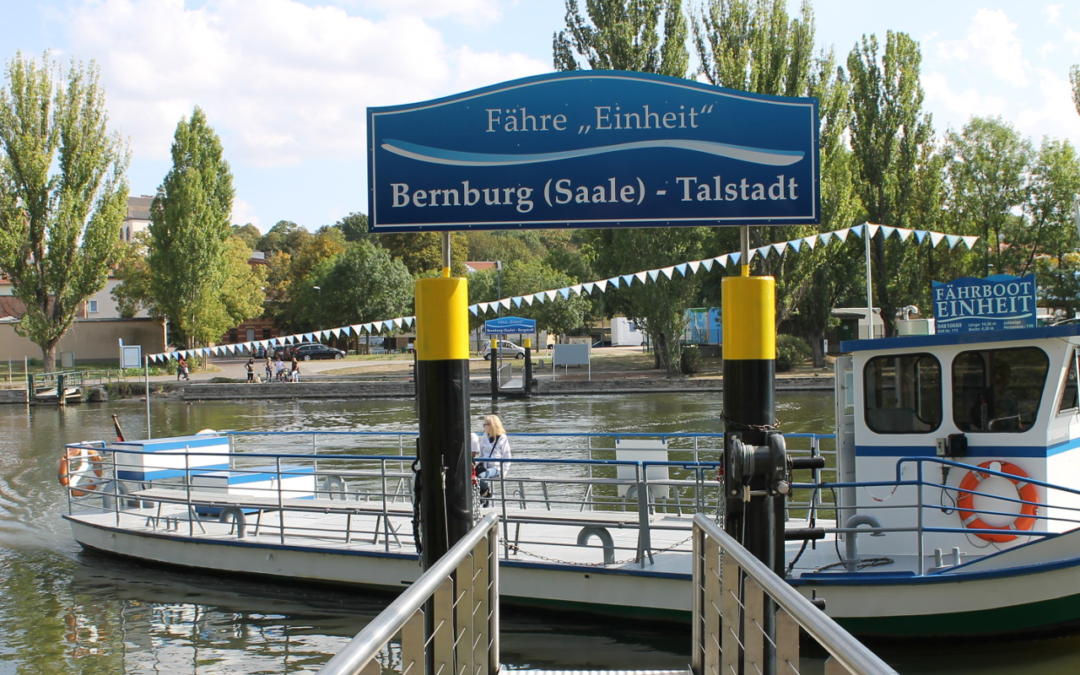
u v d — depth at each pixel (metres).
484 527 4.89
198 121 61.41
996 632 8.10
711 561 5.09
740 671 4.58
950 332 9.16
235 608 10.39
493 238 149.62
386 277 84.69
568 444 24.20
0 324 67.38
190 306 61.22
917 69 42.38
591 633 9.07
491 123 6.49
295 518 12.44
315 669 8.69
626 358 62.34
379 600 10.45
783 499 6.04
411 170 6.51
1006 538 8.29
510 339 78.81
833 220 42.00
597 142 6.48
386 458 10.23
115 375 55.69
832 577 8.18
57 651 9.31
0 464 24.19
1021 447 8.20
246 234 161.25
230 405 44.06
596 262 47.84
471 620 4.75
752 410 6.11
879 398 8.84
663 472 11.16
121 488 13.77
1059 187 44.81
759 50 41.44
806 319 50.44
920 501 7.88
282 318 100.50
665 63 42.16
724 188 6.46
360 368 60.56
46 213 55.59
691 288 45.97
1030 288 8.91
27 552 13.37
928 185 43.62
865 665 2.23
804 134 6.43
